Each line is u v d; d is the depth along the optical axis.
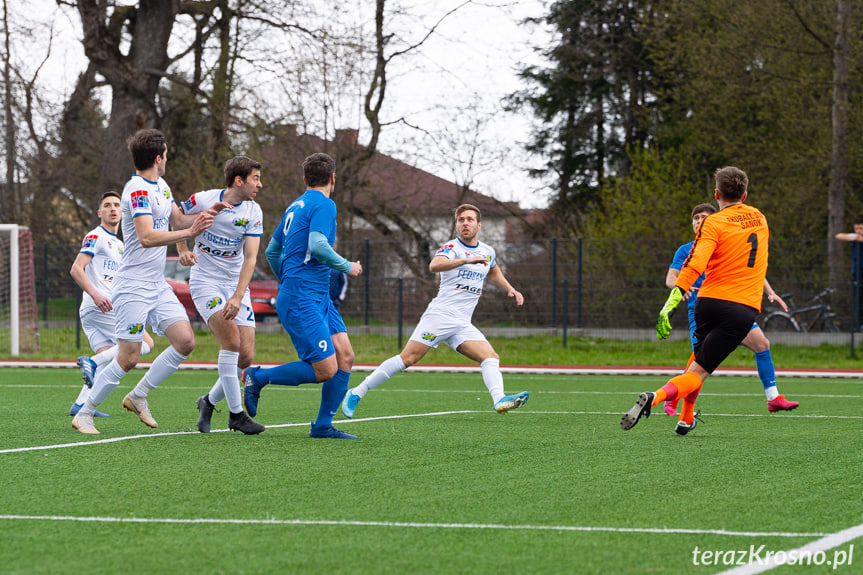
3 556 9.65
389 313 49.75
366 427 20.84
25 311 50.97
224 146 67.38
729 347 18.62
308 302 17.91
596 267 49.03
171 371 18.97
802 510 12.05
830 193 56.19
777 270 47.75
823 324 46.97
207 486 13.45
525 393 19.98
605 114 94.88
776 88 61.22
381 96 69.06
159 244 17.33
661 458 16.34
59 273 53.88
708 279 18.88
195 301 18.72
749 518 11.55
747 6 59.59
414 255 49.62
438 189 75.44
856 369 41.97
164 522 11.19
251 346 19.34
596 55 92.69
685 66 65.62
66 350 50.16
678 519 11.48
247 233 18.38
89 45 66.62
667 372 39.97
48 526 10.97
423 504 12.30
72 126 85.31
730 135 66.75
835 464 15.77
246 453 16.53
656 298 48.66
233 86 67.12
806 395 29.97
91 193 86.38
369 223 71.50
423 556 9.70
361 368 41.81
